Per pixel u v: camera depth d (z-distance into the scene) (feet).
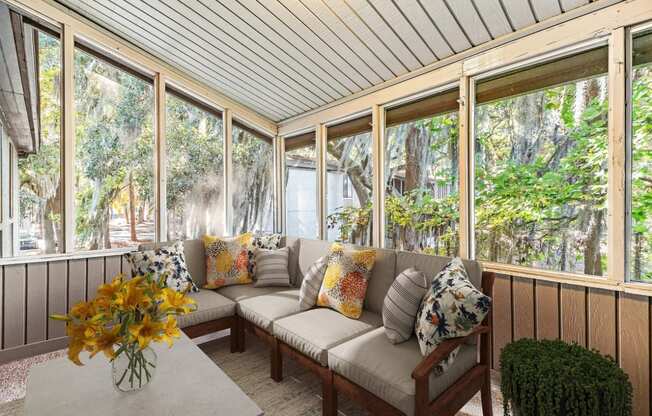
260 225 13.91
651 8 5.56
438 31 7.33
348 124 11.34
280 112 13.17
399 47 8.09
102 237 10.19
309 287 8.13
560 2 6.17
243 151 13.43
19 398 6.84
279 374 7.45
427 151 9.07
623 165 5.90
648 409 5.65
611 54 5.99
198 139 12.23
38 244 9.22
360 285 7.59
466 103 8.05
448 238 8.62
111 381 4.92
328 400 6.05
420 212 9.23
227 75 11.07
